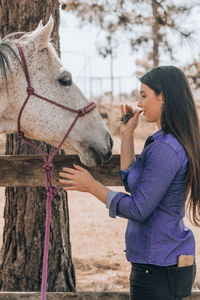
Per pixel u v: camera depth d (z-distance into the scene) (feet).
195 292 8.21
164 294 5.88
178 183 5.91
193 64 24.89
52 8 11.31
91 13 24.23
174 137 5.93
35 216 11.10
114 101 58.34
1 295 8.57
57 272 11.27
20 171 8.96
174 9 23.48
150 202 5.69
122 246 19.16
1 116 7.89
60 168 8.89
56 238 11.25
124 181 6.65
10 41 7.95
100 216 24.52
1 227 20.06
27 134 8.32
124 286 14.58
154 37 26.68
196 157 5.89
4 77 7.59
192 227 17.79
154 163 5.76
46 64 7.92
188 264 5.96
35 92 7.84
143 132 34.30
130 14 24.08
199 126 6.12
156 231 5.87
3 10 11.30
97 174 8.87
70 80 8.04
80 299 8.41
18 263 11.27
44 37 7.79
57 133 8.02
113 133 35.58
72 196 29.99
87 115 8.13
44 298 6.33
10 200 11.34
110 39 28.58
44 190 11.10
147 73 6.24
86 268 16.44
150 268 5.90
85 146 8.15
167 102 6.01
